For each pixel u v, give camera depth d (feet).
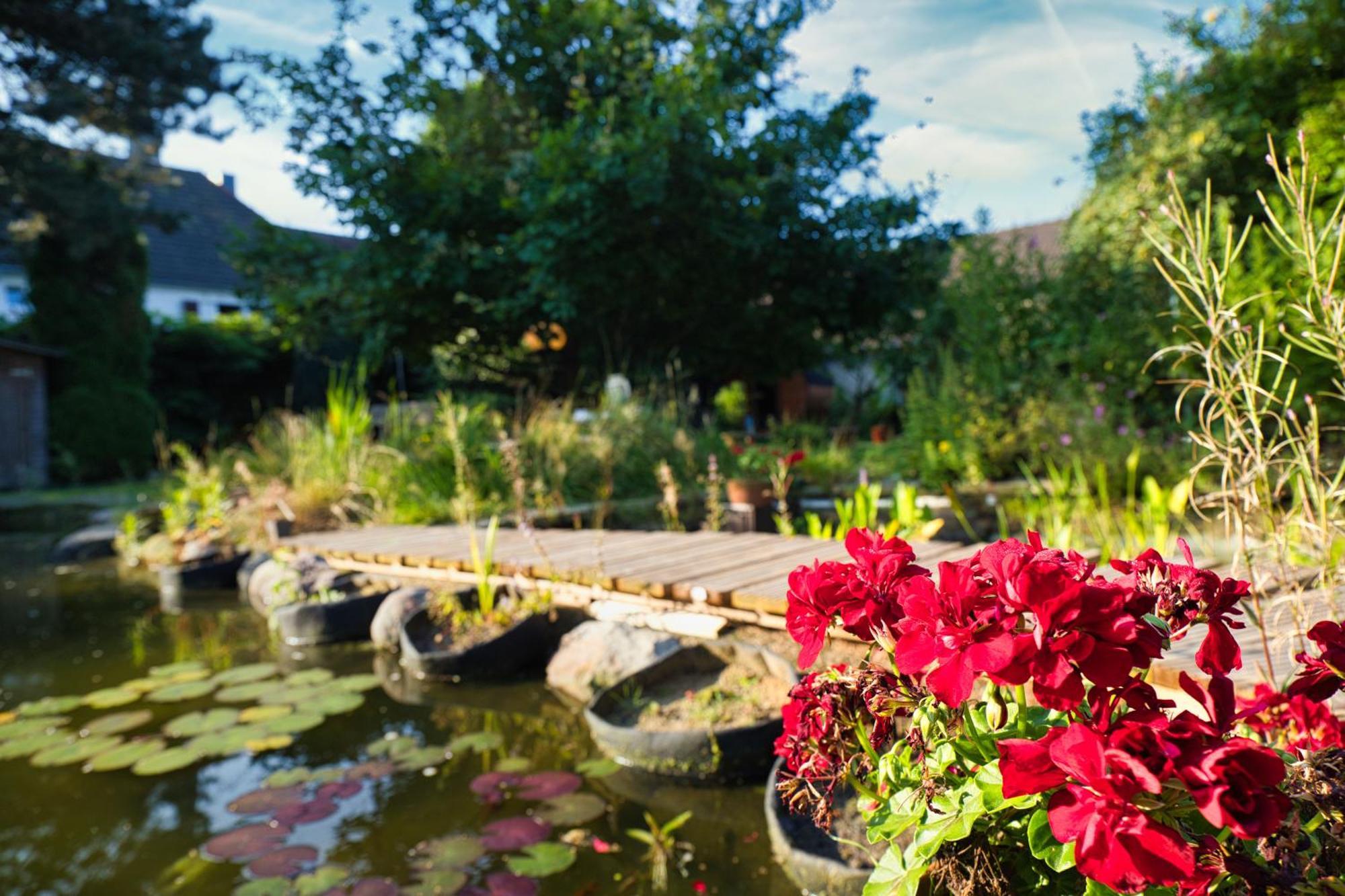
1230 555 10.08
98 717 10.34
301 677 11.72
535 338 33.96
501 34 36.63
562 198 28.81
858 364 50.08
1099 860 2.41
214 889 6.39
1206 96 25.91
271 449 27.50
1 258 55.67
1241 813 2.33
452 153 34.19
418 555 14.51
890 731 3.49
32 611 16.96
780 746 3.66
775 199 32.60
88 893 6.42
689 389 34.65
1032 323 23.80
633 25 35.55
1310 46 23.91
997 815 3.15
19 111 46.55
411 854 6.79
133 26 48.62
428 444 23.13
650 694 9.40
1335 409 11.76
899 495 12.61
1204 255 4.69
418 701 10.58
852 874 5.54
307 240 33.99
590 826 7.17
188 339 51.47
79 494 38.96
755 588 10.32
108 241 45.60
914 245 34.94
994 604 2.74
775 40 36.45
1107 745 2.52
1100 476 13.98
